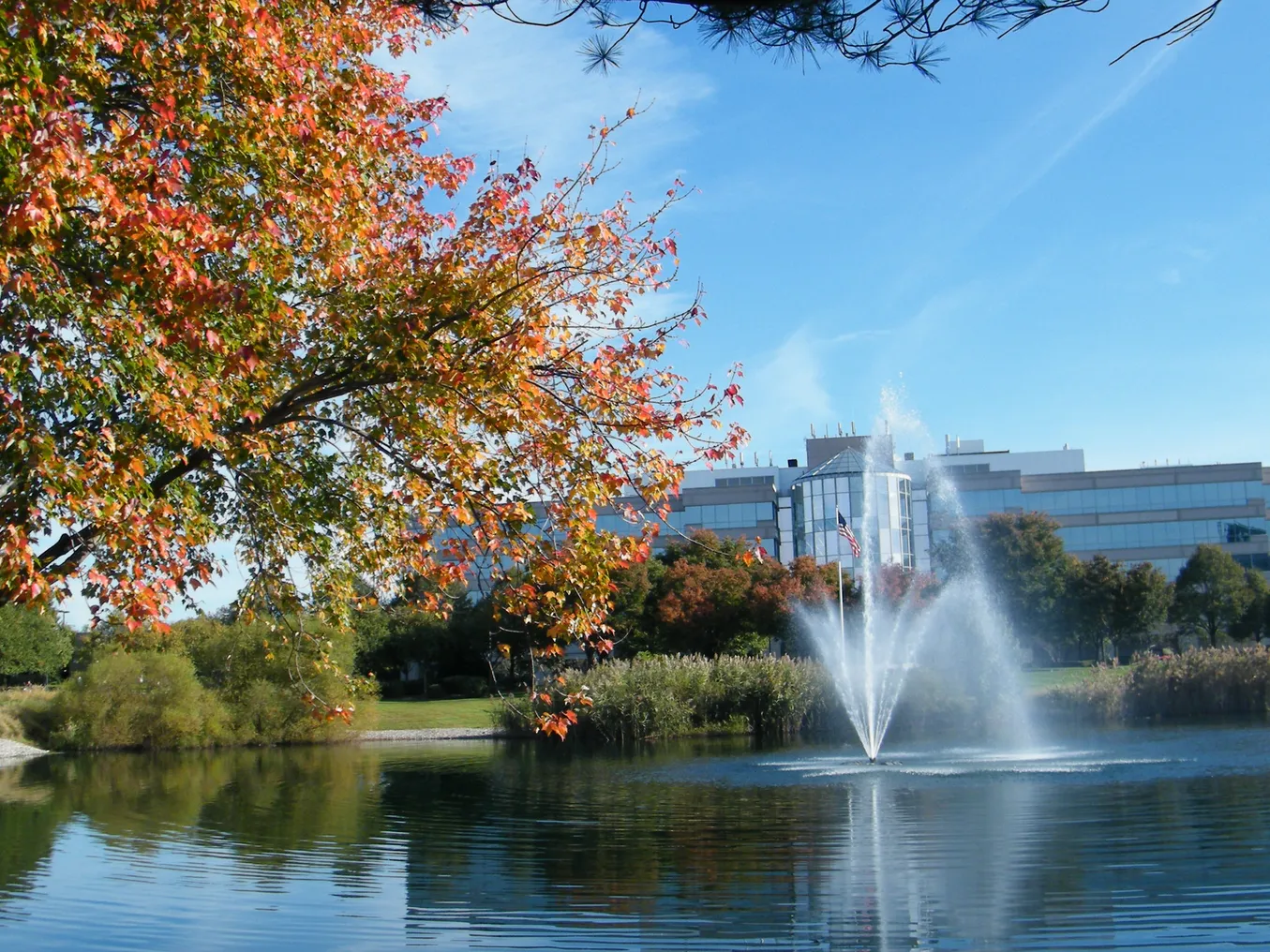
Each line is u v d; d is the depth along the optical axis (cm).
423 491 1123
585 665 4688
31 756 3603
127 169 855
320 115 1054
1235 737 2738
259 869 1378
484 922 1077
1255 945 925
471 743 3669
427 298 1020
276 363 1091
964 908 1080
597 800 1977
